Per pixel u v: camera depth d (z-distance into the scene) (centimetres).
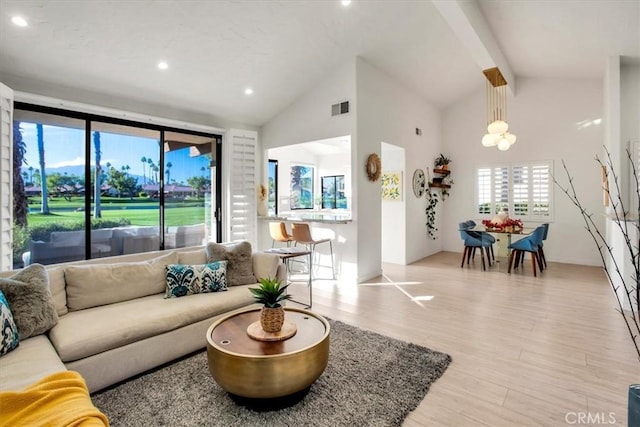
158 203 508
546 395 220
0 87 308
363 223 518
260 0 355
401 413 200
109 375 225
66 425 113
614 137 495
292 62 473
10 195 323
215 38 390
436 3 345
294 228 496
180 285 305
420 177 699
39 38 332
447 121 785
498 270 589
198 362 263
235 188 567
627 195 533
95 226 446
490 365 258
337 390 222
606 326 333
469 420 196
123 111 451
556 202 656
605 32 425
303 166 937
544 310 381
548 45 500
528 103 680
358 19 419
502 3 401
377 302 414
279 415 199
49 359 192
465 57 565
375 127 545
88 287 271
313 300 422
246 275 345
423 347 285
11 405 123
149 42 371
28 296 225
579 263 635
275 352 197
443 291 461
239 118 588
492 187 729
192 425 191
